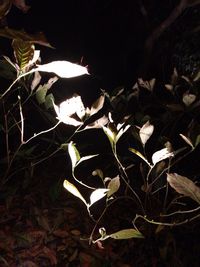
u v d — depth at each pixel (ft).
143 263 6.60
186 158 10.28
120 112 9.73
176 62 16.61
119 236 5.28
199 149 10.53
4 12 4.06
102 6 16.30
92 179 8.80
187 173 9.62
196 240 7.22
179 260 6.64
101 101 6.37
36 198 7.74
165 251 6.50
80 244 6.66
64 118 5.94
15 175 8.30
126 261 6.56
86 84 15.20
